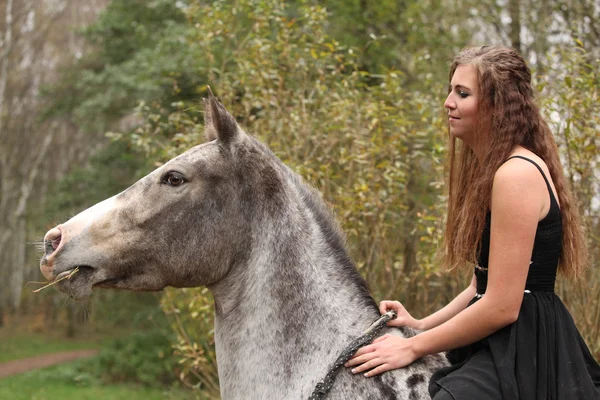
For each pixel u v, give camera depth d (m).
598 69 5.04
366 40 10.93
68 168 25.84
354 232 4.84
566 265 2.19
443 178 5.05
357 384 2.20
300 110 5.70
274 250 2.37
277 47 5.85
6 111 24.19
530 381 1.99
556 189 2.17
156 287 2.41
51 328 25.30
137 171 13.46
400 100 5.54
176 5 12.62
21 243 27.02
